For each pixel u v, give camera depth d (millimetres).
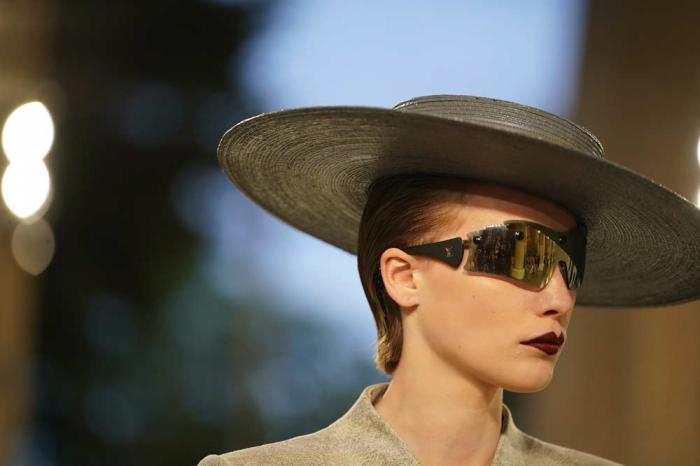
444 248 6266
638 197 6094
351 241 7957
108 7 23594
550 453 7109
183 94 24094
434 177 6395
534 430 16531
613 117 16438
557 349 6258
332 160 6695
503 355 6137
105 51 23828
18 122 13812
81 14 23172
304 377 21688
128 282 23531
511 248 6168
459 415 6398
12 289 20500
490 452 6520
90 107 23703
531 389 6168
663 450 15086
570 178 6004
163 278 23422
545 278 6176
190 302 23062
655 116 16109
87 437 22859
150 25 23891
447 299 6258
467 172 6230
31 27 21016
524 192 6266
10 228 17016
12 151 13852
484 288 6172
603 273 7520
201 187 23859
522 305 6152
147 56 24016
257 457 6602
